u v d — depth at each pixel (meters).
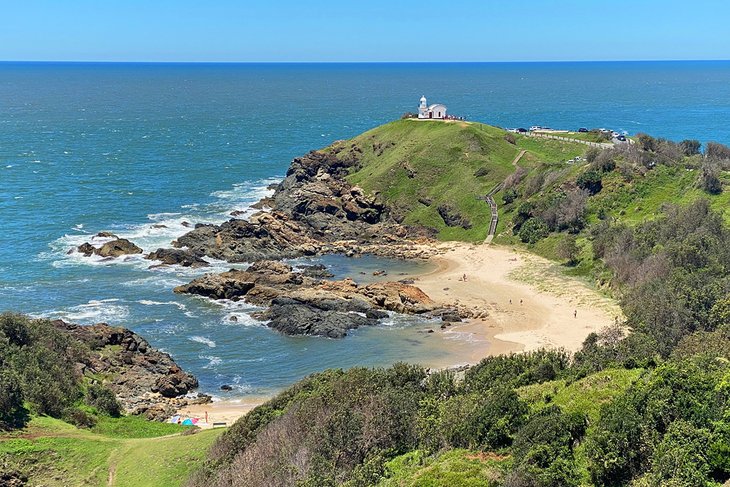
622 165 115.69
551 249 107.31
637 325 68.25
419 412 43.12
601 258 98.88
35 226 122.19
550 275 98.88
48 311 87.44
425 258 110.56
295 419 44.09
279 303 89.31
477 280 99.12
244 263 107.44
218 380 72.50
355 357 76.62
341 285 94.12
